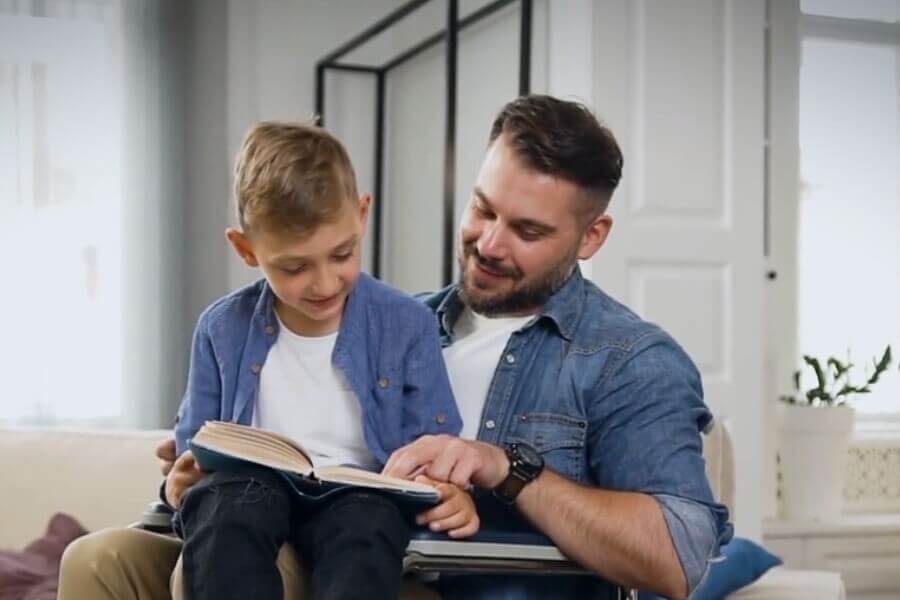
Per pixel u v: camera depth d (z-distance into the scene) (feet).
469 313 5.78
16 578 7.48
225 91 13.76
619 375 5.06
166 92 13.02
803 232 12.98
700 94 10.15
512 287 5.39
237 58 13.82
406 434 5.05
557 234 5.31
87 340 12.71
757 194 10.31
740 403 10.19
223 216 13.70
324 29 14.23
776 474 12.18
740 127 10.26
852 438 12.60
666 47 10.06
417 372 5.07
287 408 4.97
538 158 5.24
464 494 4.55
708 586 6.91
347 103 14.32
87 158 12.75
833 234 13.06
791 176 12.49
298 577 4.32
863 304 13.14
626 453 4.92
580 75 9.96
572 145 5.24
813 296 12.99
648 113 9.99
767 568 7.45
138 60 12.92
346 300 5.06
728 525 5.17
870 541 11.50
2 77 12.44
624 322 5.30
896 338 13.24
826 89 13.03
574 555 4.58
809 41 12.98
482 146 12.23
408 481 4.41
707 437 7.81
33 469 8.30
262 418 5.00
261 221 4.64
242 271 13.76
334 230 4.68
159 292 12.96
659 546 4.61
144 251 12.91
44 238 12.57
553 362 5.27
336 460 4.90
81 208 12.71
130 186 12.87
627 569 4.60
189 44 13.37
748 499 10.20
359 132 14.37
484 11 11.81
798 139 12.48
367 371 5.00
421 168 13.61
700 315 10.11
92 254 12.74
